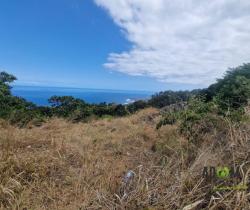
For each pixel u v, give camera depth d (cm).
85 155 403
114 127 679
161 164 340
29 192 291
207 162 294
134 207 253
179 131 461
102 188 295
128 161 393
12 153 368
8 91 850
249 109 429
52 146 440
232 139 328
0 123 570
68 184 325
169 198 256
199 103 498
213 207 236
